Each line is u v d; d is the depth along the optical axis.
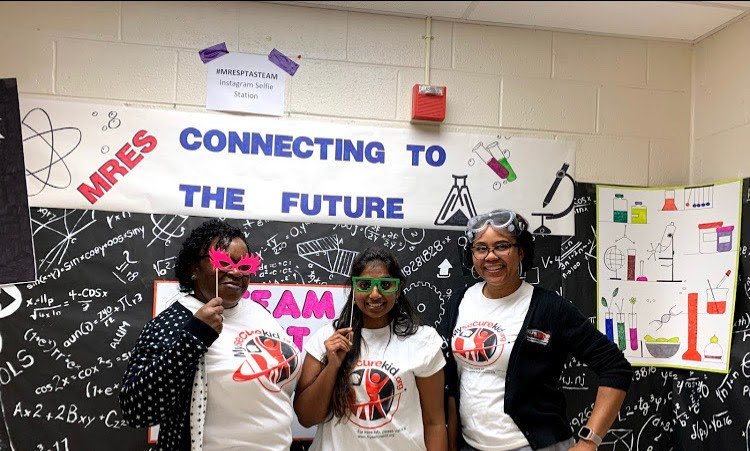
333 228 2.34
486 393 1.97
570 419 2.39
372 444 1.84
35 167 2.19
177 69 2.29
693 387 2.37
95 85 2.25
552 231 2.46
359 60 2.41
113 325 2.20
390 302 1.93
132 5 2.28
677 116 2.61
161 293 2.22
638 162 2.56
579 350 2.01
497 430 1.93
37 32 2.23
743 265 2.26
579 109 2.54
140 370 1.58
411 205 2.39
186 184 2.27
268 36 2.35
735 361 2.24
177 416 1.65
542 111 2.52
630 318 2.45
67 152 2.21
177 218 2.25
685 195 2.44
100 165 2.23
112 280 2.21
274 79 2.35
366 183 2.37
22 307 2.16
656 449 2.42
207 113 2.30
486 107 2.48
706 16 2.36
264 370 1.74
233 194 2.29
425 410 1.95
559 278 2.44
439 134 2.43
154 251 2.23
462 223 2.41
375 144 2.38
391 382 1.87
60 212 2.20
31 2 2.23
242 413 1.70
